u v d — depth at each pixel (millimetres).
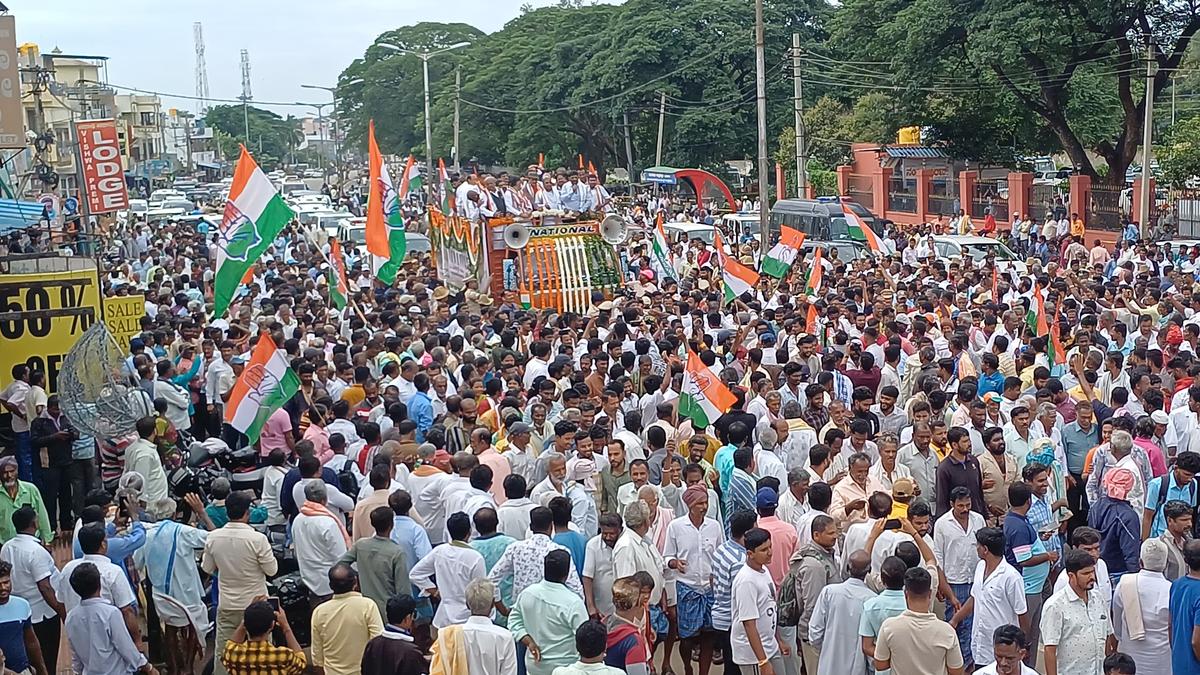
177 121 139750
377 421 13180
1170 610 8383
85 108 50250
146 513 11305
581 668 7652
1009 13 38312
